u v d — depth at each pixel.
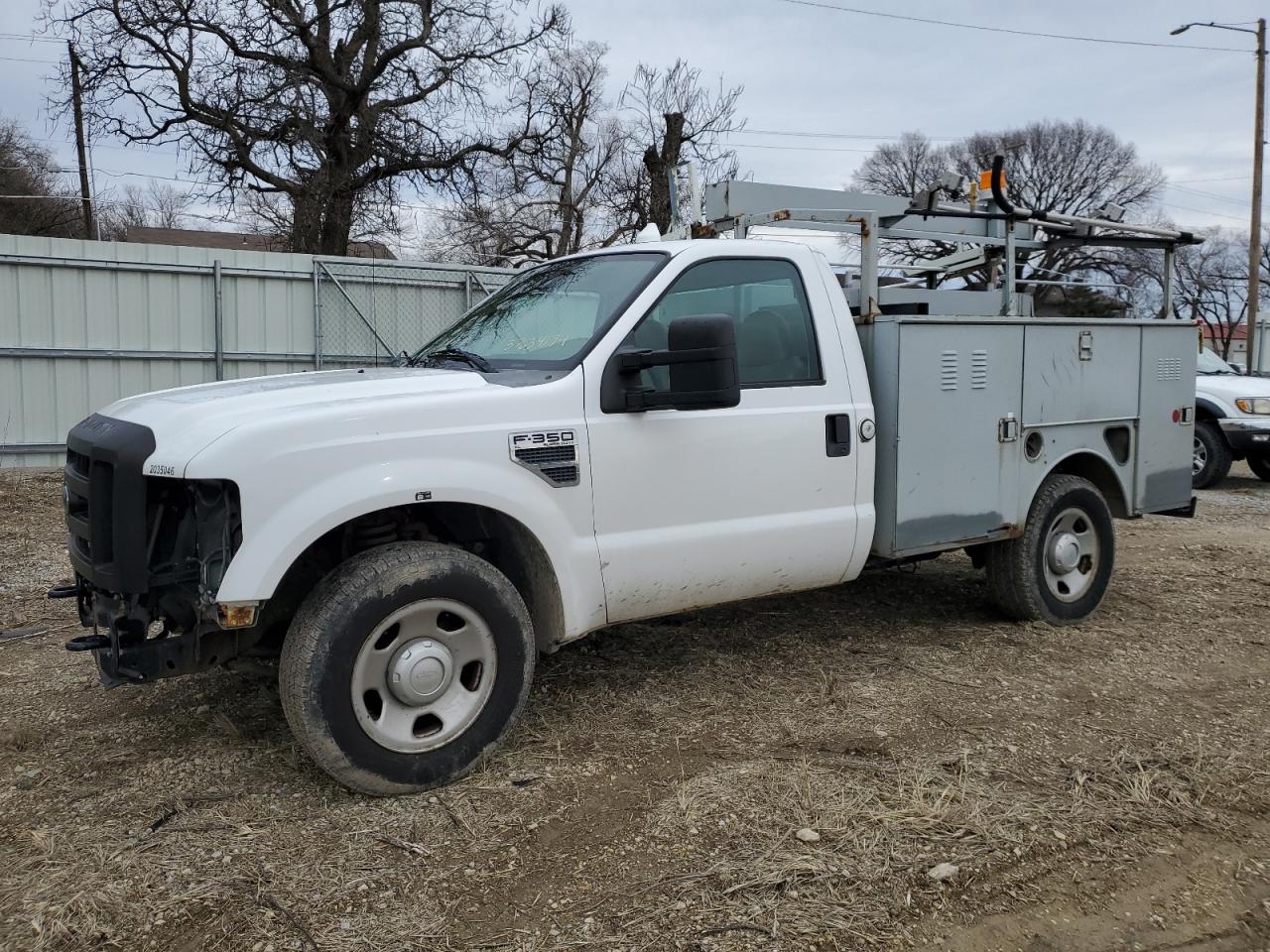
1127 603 6.23
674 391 3.70
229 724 4.07
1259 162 24.83
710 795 3.41
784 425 4.34
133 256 12.95
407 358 4.70
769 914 2.76
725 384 3.62
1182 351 6.11
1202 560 7.71
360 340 14.45
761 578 4.37
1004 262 6.18
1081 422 5.56
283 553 3.20
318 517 3.25
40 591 6.62
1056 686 4.62
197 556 3.34
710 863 3.00
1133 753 3.87
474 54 23.86
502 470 3.62
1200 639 5.47
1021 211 5.80
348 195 23.52
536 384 3.77
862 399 4.64
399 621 3.43
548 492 3.73
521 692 3.70
